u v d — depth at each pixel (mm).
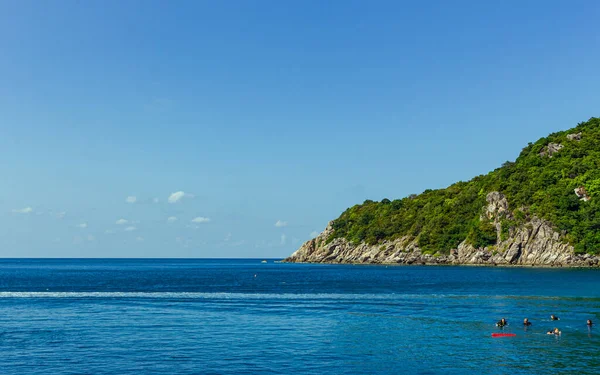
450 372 41156
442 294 97812
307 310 74750
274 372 41156
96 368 42188
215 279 159000
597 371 41156
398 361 44312
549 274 164750
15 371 41312
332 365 43125
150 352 47438
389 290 108188
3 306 79812
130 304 82500
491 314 69125
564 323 61156
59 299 90438
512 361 44000
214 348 49094
